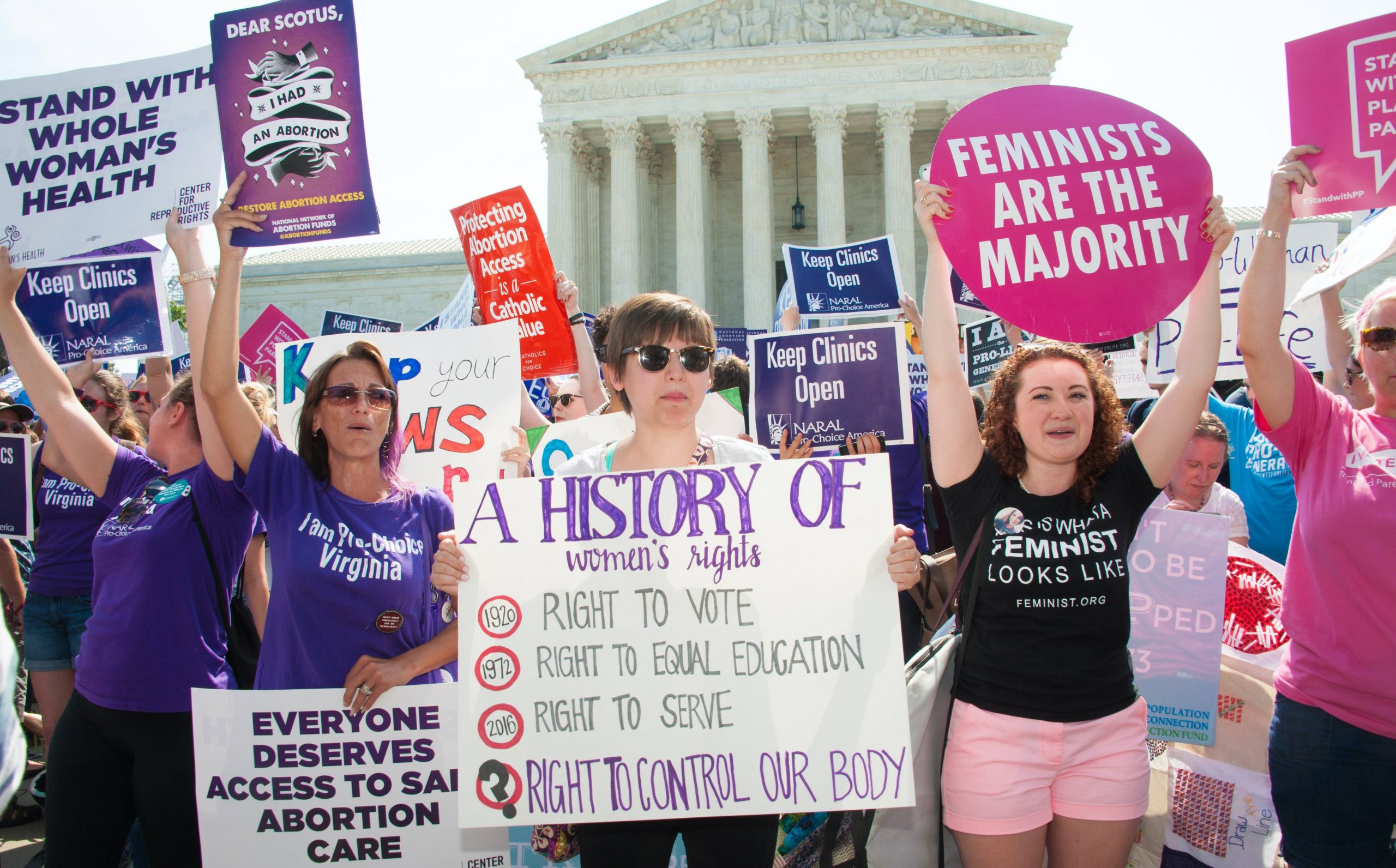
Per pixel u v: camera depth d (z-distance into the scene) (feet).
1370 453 11.08
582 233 132.67
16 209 14.58
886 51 124.36
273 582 11.12
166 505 12.46
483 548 10.29
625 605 10.19
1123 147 11.32
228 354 11.20
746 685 10.00
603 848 10.16
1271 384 11.60
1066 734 10.39
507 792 9.95
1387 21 12.25
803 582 10.12
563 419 22.65
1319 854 11.14
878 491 10.21
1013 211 11.34
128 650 11.85
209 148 14.32
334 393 10.99
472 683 10.11
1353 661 10.87
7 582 21.53
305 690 10.89
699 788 9.88
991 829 10.41
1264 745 13.10
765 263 124.47
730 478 10.30
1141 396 26.71
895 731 9.82
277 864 11.06
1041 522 10.68
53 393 13.53
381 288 148.46
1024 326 11.31
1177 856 13.53
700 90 127.13
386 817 11.12
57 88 14.75
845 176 140.97
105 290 20.76
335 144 12.72
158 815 11.80
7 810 20.20
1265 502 18.08
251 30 12.96
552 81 128.98
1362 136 12.32
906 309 29.30
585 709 10.03
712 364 11.27
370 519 11.15
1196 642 13.23
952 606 15.26
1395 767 10.80
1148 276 11.20
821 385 19.21
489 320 22.74
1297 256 24.31
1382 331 11.10
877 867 11.64
